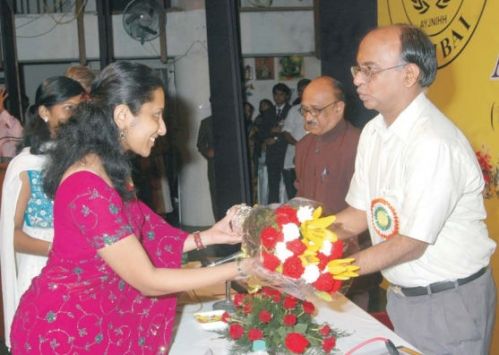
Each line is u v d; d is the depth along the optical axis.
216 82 5.98
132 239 1.59
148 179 6.98
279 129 7.31
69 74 2.67
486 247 2.09
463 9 3.62
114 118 1.62
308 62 8.38
